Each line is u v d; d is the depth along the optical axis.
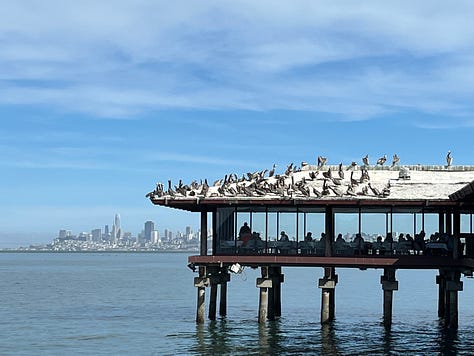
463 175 67.50
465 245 59.88
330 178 62.03
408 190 61.06
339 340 61.06
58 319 79.06
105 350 58.72
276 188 60.69
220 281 69.94
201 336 63.41
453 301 61.88
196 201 60.41
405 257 59.66
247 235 61.97
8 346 61.12
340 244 60.94
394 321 75.06
